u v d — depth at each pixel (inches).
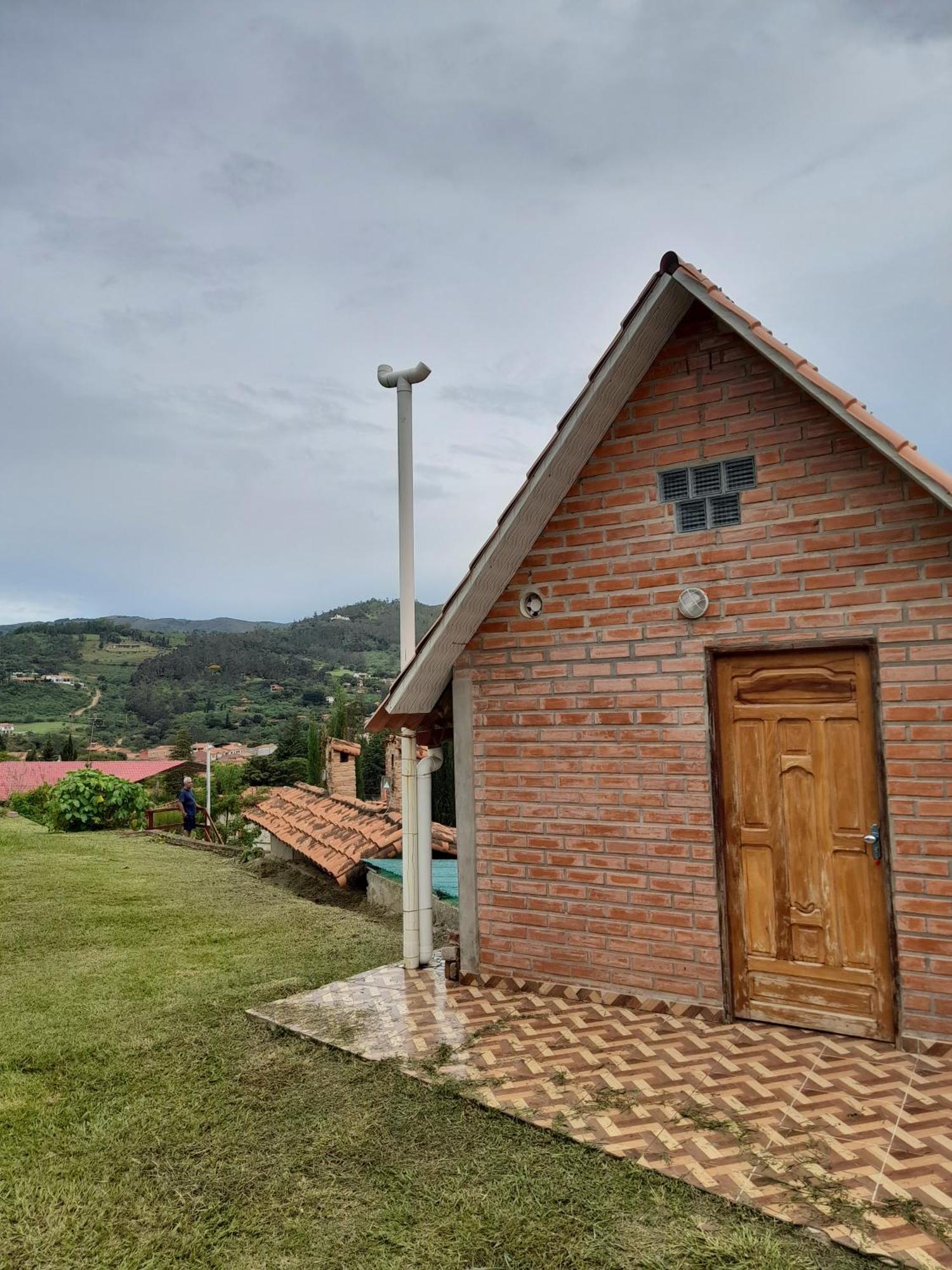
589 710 259.0
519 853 271.4
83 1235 154.9
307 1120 192.9
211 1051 235.9
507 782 274.1
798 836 229.0
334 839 583.2
